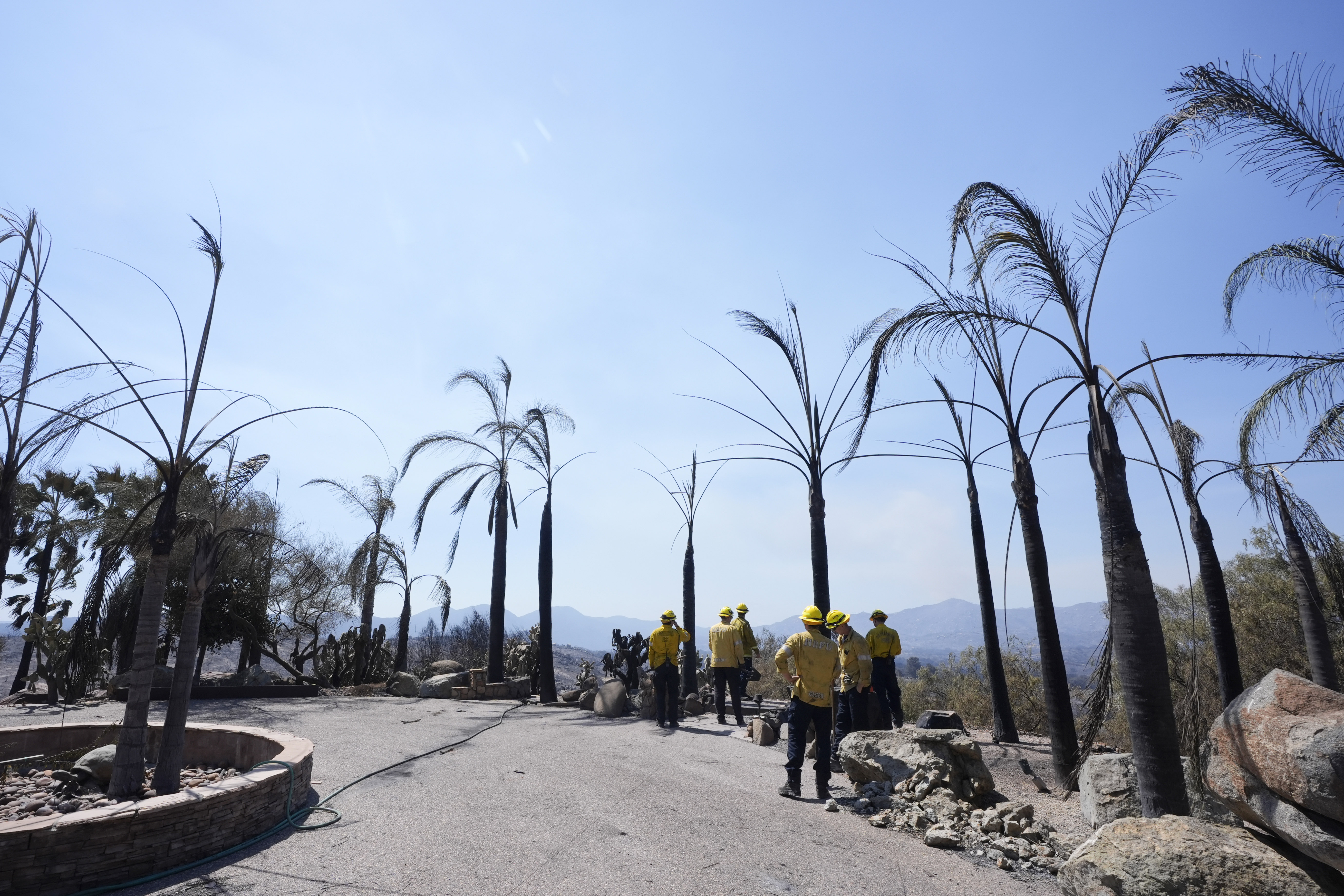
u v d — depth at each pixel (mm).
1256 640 15953
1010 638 18547
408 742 10203
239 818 5457
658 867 5172
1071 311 6824
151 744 8125
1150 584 6141
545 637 17578
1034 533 9469
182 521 7027
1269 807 4184
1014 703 17719
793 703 7793
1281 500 8977
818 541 11359
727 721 14133
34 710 12891
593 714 14758
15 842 4336
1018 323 7133
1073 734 8570
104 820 4641
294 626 22953
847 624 9469
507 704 16656
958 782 7336
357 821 6125
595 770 8461
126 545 13344
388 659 24203
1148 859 4262
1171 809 5633
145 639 6383
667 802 7020
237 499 12648
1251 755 4242
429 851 5344
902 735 7984
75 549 18266
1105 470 6414
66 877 4465
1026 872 5488
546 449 18953
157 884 4648
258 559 19344
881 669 11172
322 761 8609
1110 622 6230
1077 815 7148
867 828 6551
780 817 6742
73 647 8258
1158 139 6484
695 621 17938
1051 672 8859
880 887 5012
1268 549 15945
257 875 4824
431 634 33719
